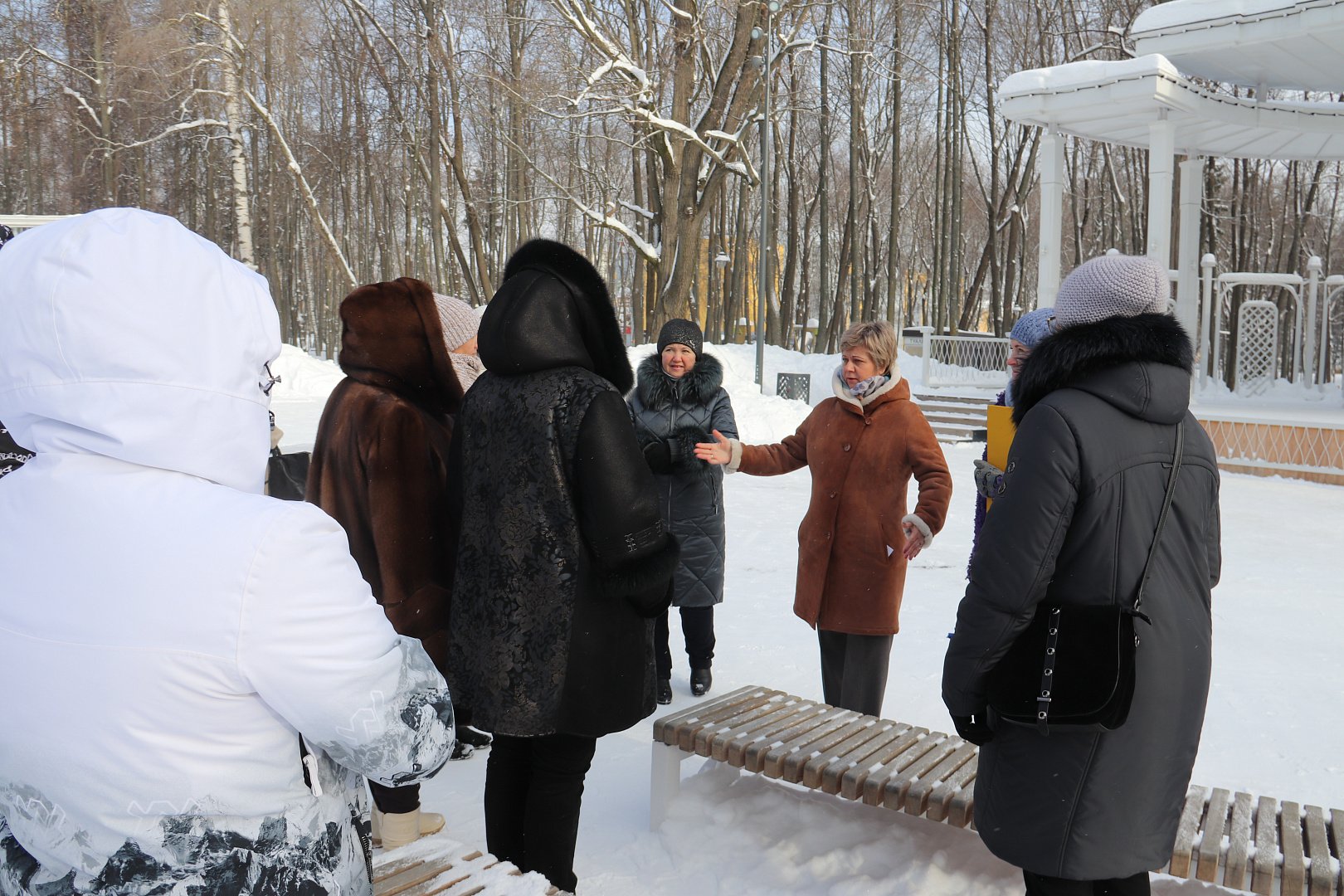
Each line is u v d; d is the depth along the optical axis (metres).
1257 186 31.75
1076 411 1.91
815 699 4.40
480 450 2.37
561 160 33.19
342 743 1.12
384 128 31.61
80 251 1.04
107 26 24.16
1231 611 6.20
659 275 20.80
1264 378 20.69
